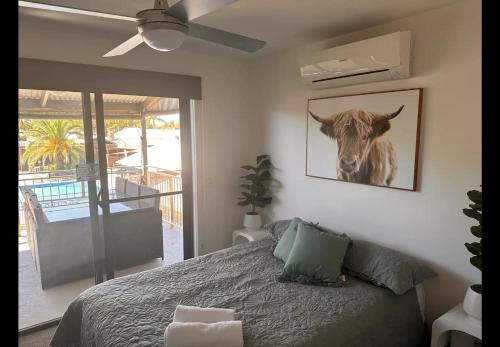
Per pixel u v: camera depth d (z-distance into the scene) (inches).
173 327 63.4
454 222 88.4
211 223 147.9
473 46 82.0
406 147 95.1
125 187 125.2
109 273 124.4
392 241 101.7
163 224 138.4
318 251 93.3
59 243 115.6
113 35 107.7
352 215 112.3
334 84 109.7
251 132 152.3
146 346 62.9
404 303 85.3
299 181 131.0
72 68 104.5
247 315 74.1
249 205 156.1
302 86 125.9
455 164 87.1
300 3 83.3
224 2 52.3
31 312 110.7
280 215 141.9
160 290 84.3
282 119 135.9
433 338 79.7
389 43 89.2
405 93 94.3
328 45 114.9
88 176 115.9
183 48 125.6
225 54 135.6
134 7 83.2
